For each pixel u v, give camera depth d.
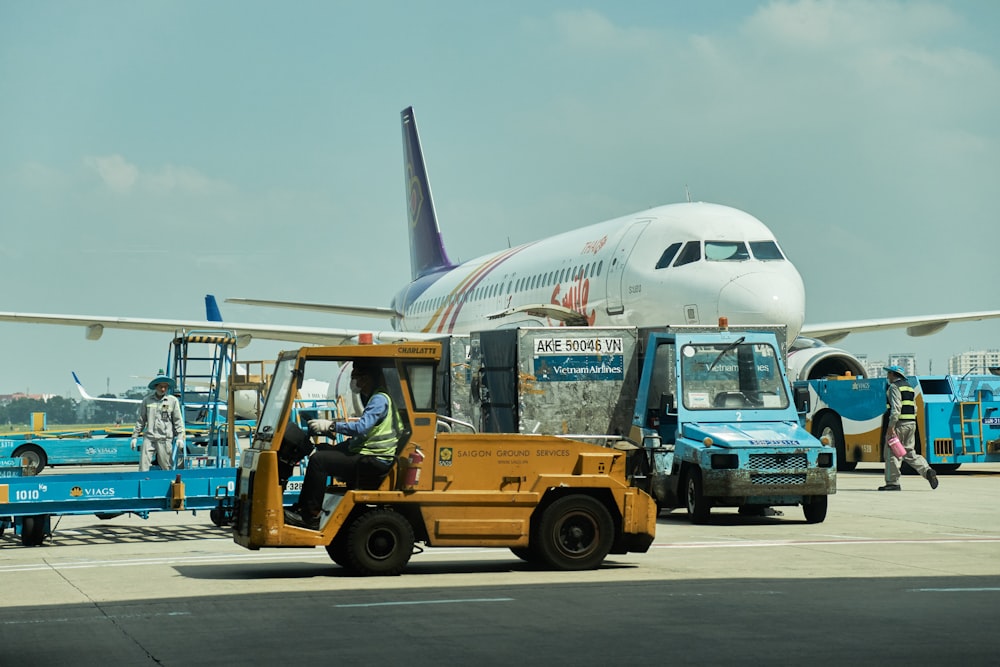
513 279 35.28
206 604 9.95
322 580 11.47
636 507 12.29
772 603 9.82
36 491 14.55
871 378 27.64
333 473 11.78
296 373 11.80
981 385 27.58
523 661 7.54
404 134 54.56
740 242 26.09
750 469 16.55
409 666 7.40
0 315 34.09
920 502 20.34
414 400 12.00
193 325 35.41
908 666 7.32
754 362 17.89
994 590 10.51
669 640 8.20
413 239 53.69
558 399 19.14
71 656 7.79
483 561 13.08
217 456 22.39
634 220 28.98
